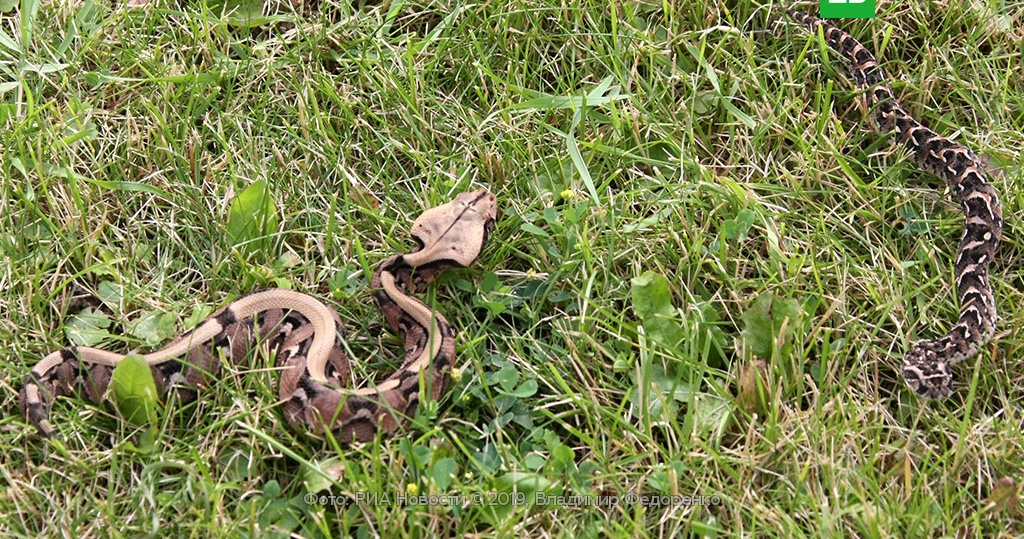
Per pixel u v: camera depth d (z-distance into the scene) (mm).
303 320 926
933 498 863
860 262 976
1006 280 983
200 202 990
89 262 967
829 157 1026
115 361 902
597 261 961
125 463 879
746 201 983
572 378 917
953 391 926
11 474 876
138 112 1036
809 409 905
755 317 924
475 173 1018
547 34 1083
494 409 902
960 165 1005
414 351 915
